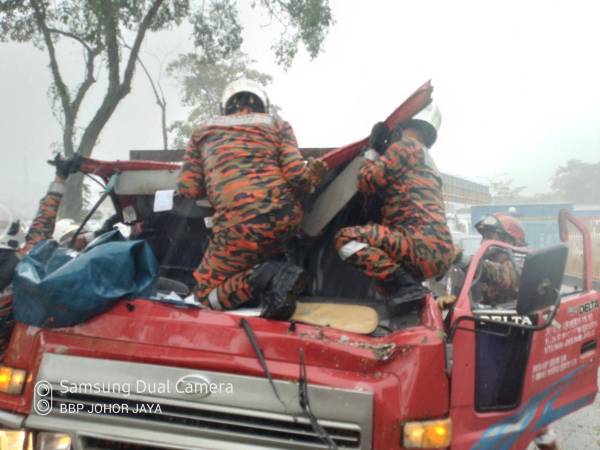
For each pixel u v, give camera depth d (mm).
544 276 2494
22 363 2623
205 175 3080
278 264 2680
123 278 2654
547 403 3189
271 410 2367
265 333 2486
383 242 2920
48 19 13109
